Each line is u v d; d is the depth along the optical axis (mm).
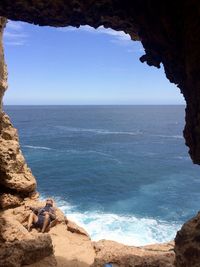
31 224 14289
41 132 98688
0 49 14422
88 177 41750
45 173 43594
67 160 53438
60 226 14789
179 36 6395
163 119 167750
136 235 22719
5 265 9070
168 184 38531
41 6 7586
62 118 170250
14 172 15867
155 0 6320
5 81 15570
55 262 9914
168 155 59969
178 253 6898
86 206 29375
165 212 27922
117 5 7227
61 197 32531
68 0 7352
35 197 16391
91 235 22516
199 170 46500
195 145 6844
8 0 7434
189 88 6570
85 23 8172
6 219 12922
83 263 11742
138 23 7141
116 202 30797
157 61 7527
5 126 16375
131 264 9703
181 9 6094
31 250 9680
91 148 66875
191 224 6828
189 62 6145
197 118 6477
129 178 41562
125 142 77312
